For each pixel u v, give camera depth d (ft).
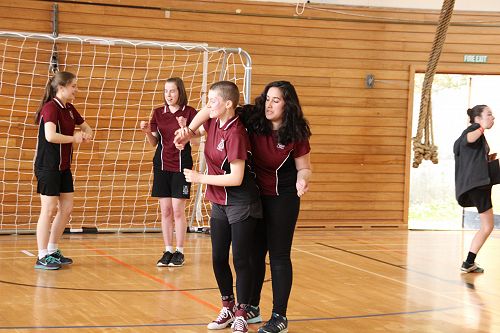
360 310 16.28
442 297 18.12
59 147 20.03
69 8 29.66
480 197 21.91
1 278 18.81
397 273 21.65
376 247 27.63
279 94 13.25
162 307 15.89
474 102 37.40
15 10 29.01
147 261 22.43
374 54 33.76
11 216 29.14
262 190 13.62
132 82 30.58
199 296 17.19
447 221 40.04
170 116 20.72
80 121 21.11
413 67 34.06
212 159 13.57
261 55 32.40
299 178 13.51
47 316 14.71
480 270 22.18
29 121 29.30
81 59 29.86
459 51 34.40
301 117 13.41
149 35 30.83
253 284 14.42
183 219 21.48
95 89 30.12
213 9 31.63
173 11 31.09
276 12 32.45
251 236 13.42
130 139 30.66
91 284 18.38
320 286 19.11
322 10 33.06
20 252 23.54
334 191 33.63
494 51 34.63
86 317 14.74
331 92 33.37
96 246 25.50
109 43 25.49
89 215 30.22
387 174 34.22
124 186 30.66
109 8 30.19
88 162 30.14
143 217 30.94
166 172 21.09
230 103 13.15
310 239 29.58
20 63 29.04
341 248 27.04
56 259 20.54
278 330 13.50
